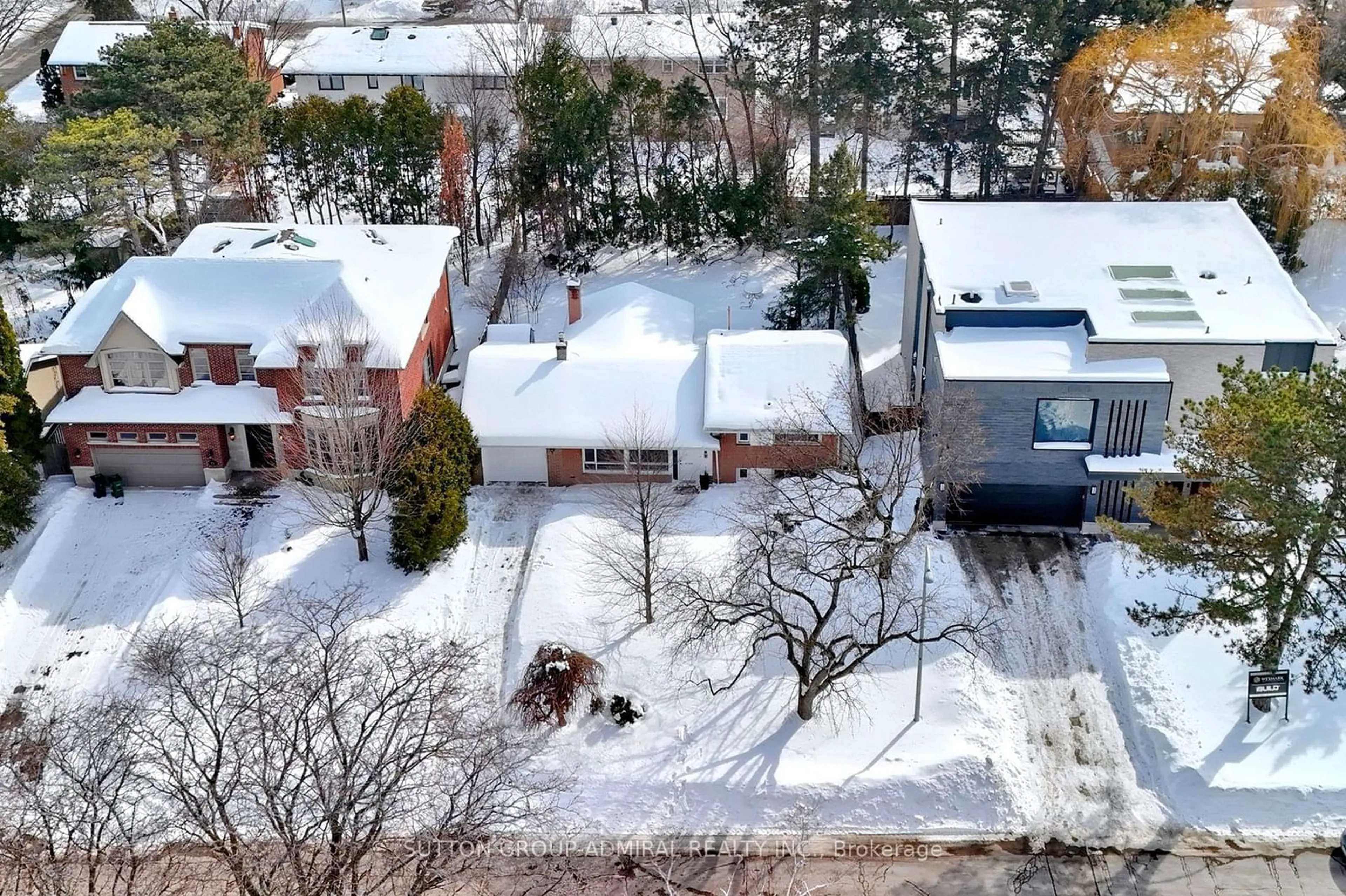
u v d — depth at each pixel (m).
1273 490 35.16
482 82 82.19
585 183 66.81
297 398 49.75
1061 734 40.53
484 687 41.81
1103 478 46.09
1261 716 40.09
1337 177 61.28
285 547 47.62
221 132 65.44
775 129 68.75
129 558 47.62
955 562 46.31
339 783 30.86
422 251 57.59
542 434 50.53
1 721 41.69
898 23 66.25
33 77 93.38
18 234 65.19
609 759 39.59
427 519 45.34
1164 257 51.72
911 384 54.97
